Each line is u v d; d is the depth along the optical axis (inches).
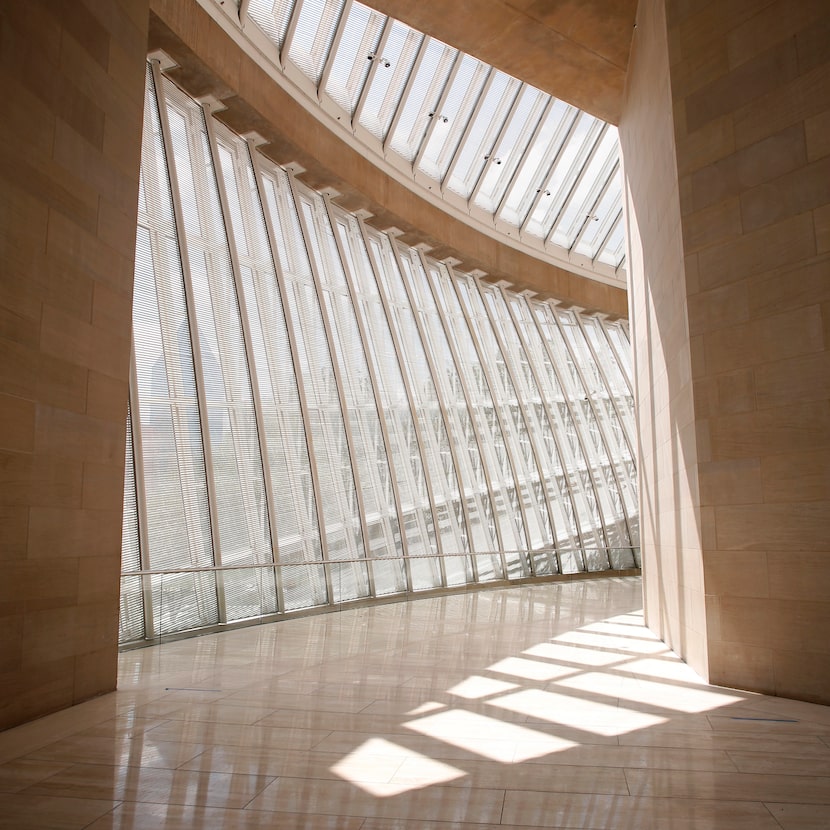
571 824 126.7
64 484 210.7
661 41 309.4
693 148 268.5
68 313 215.8
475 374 731.4
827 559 220.7
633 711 208.5
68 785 144.3
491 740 178.4
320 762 159.9
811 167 231.3
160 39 405.4
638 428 415.2
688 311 264.2
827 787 145.8
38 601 197.9
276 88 494.0
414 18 406.6
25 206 198.2
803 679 223.1
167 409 387.5
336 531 497.4
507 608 496.4
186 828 124.0
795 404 230.5
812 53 234.1
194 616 360.2
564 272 842.8
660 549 348.5
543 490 775.7
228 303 449.4
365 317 595.2
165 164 422.9
